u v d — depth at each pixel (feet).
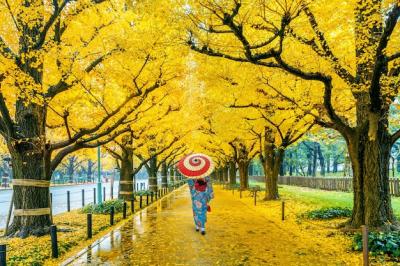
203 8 27.20
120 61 37.68
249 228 40.81
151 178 110.32
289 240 33.60
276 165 72.74
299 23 30.12
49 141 38.14
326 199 71.41
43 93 34.78
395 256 26.11
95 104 43.65
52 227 28.71
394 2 25.59
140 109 49.78
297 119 51.16
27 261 26.76
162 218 51.08
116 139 67.72
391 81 30.40
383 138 34.60
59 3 33.83
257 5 26.20
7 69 29.68
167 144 87.51
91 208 59.21
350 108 44.11
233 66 41.88
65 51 35.86
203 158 38.93
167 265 25.27
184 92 57.98
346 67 35.45
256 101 47.88
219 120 63.16
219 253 28.63
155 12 27.99
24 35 32.99
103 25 35.35
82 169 312.91
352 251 28.45
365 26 28.17
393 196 77.30
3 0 30.83
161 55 36.78
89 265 25.63
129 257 27.84
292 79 42.01
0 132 38.14
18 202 37.73
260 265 24.99
